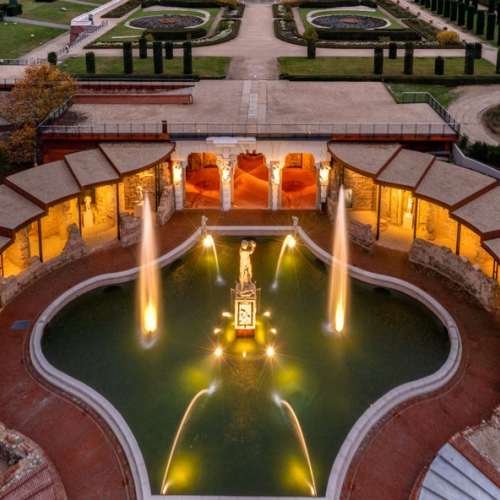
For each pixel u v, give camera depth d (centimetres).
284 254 5622
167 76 8325
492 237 4738
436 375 3981
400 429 3628
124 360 4212
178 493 3281
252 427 3694
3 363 4128
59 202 5241
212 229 5953
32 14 13738
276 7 13875
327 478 3359
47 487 3231
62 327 4559
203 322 4631
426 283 5022
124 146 6025
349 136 6100
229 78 8419
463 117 7219
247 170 7375
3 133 6881
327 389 3969
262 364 4191
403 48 10125
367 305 4853
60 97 6838
